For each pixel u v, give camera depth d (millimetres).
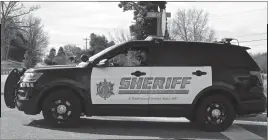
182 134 7266
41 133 7043
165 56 7492
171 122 8703
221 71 7520
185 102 7391
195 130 7691
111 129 7645
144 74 7367
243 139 6918
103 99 7336
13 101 8453
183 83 7395
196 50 7594
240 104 7527
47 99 7430
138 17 29844
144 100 7328
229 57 7648
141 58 7484
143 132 7410
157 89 7352
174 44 7598
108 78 7352
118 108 7332
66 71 7418
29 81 7480
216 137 7047
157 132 7434
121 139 6707
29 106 7441
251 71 7660
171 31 46562
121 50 7504
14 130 7281
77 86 7328
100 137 6832
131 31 32875
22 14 57969
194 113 7656
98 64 7324
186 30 47094
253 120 9203
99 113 7391
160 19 11586
